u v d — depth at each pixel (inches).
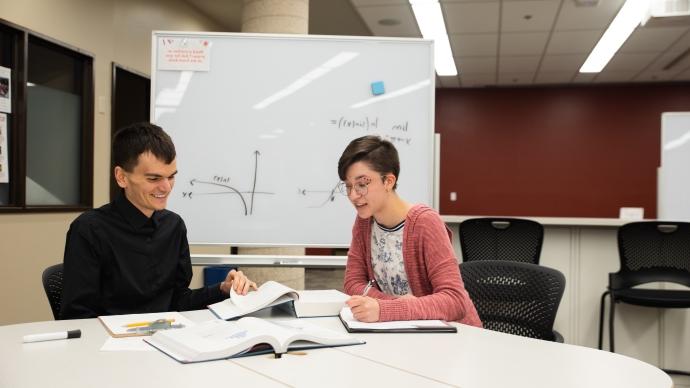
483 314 63.7
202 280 193.3
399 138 94.4
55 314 61.0
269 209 93.0
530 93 297.4
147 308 59.7
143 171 55.1
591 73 265.9
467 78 280.8
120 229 58.1
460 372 35.2
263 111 93.2
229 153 92.7
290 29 138.1
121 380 32.9
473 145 303.1
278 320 49.9
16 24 119.0
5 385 31.9
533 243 112.7
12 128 121.9
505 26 196.9
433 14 185.6
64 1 134.6
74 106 144.5
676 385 113.7
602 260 120.3
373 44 94.5
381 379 33.5
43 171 134.0
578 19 188.1
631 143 287.4
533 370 35.8
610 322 110.5
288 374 34.4
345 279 63.5
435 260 55.0
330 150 93.8
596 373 35.2
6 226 117.8
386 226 59.6
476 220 115.6
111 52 154.1
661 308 116.6
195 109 92.5
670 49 222.7
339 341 41.7
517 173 299.3
